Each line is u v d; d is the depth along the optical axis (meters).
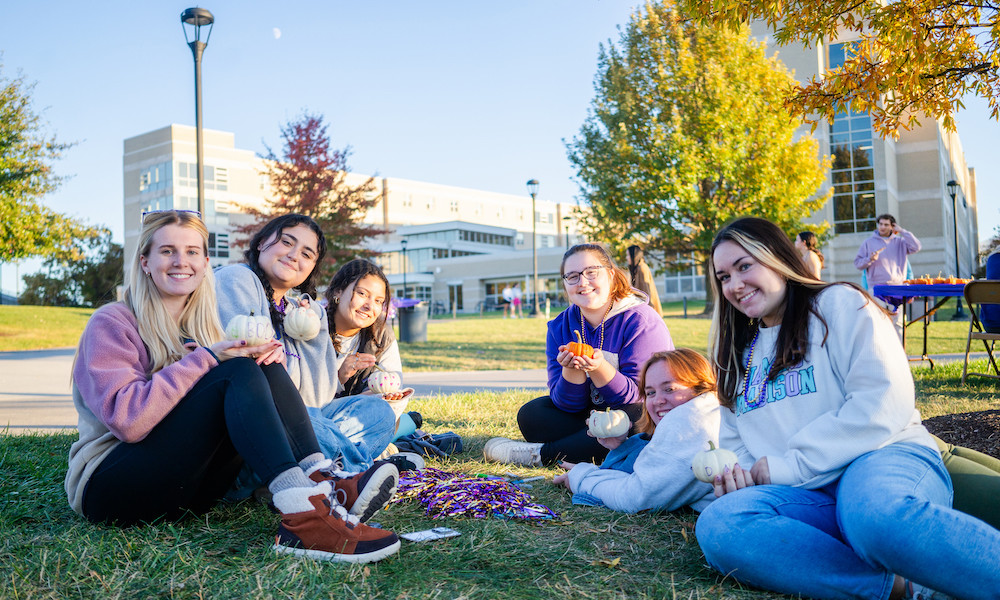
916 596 1.74
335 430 2.78
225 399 2.08
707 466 2.21
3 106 19.33
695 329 15.70
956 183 20.62
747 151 20.47
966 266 57.19
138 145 56.06
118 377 2.07
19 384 8.54
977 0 3.84
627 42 22.64
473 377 8.83
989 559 1.54
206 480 2.26
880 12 3.92
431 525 2.43
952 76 4.04
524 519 2.51
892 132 4.47
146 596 1.73
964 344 10.79
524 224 82.75
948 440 3.37
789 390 2.12
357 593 1.77
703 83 20.83
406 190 72.25
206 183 54.81
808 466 1.97
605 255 3.54
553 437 3.70
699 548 2.24
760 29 30.77
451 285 60.59
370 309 3.29
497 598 1.78
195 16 10.36
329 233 20.28
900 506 1.65
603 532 2.42
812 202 21.97
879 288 7.07
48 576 1.81
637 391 3.31
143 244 2.25
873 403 1.92
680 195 20.09
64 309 24.30
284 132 20.28
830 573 1.79
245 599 1.70
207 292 2.42
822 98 4.41
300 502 2.00
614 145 21.77
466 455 3.90
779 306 2.18
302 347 2.85
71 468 2.22
